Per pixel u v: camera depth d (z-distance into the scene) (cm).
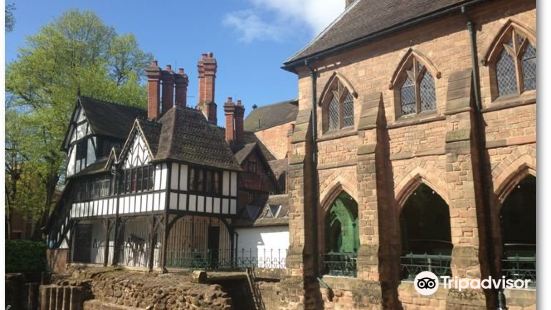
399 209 1446
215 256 2509
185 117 2586
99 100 2950
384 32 1499
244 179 2762
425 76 1459
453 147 1290
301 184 1650
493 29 1304
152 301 1769
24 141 2878
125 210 2445
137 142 2464
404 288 1390
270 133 4197
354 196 1540
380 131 1492
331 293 1539
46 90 3122
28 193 3086
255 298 1962
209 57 3105
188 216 2372
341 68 1650
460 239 1248
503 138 1252
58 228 2941
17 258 2520
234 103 3069
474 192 1237
